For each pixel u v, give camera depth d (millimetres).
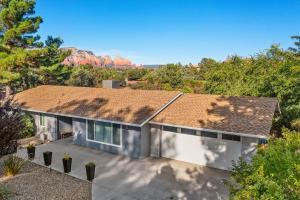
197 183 12367
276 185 5109
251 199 5660
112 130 16750
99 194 11094
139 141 15781
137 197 10898
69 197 9562
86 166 12172
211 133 14461
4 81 23906
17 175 11273
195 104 16953
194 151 15102
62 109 19188
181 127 14539
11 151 9422
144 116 15766
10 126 9102
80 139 18484
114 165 14656
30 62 23875
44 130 21109
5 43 23984
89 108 18500
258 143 13070
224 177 13086
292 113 19609
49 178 11297
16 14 22922
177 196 11039
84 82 43188
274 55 25047
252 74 24594
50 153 13992
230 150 13930
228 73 27188
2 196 8930
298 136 7863
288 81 19188
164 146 16156
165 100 17812
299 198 4863
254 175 5770
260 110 14836
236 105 15930
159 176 13180
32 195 9414
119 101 18875
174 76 47719
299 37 19359
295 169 5512
